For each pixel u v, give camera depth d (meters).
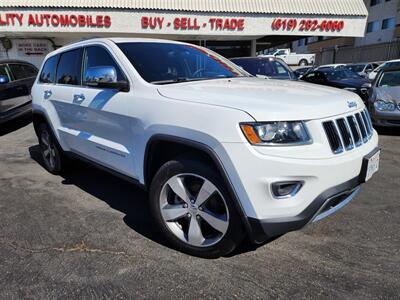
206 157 2.39
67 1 13.49
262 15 14.36
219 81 3.06
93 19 13.59
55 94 4.02
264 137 2.08
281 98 2.36
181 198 2.53
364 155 2.46
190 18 14.05
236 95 2.40
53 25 13.51
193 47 3.85
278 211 2.13
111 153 3.17
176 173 2.49
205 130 2.23
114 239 2.91
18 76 8.37
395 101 6.73
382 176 4.42
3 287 2.32
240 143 2.10
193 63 3.48
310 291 2.21
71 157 4.14
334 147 2.27
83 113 3.49
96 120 3.29
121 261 2.59
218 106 2.25
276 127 2.09
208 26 14.27
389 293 2.18
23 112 8.28
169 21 13.98
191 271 2.44
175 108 2.44
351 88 9.51
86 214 3.40
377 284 2.27
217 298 2.18
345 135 2.38
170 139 2.44
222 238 2.39
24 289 2.30
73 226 3.15
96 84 3.08
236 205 2.21
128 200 3.74
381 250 2.67
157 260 2.59
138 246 2.79
